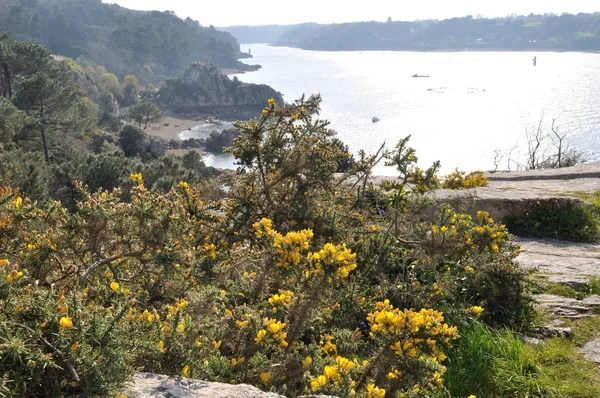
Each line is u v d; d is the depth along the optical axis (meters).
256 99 185.62
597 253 7.17
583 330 4.74
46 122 54.81
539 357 4.25
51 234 3.17
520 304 5.06
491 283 5.06
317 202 5.26
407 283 4.91
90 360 2.06
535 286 5.59
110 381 2.08
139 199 3.45
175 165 43.19
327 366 2.84
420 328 3.14
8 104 49.38
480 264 5.14
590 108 136.38
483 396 3.81
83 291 2.85
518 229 8.34
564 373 4.04
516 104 152.88
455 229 5.36
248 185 5.20
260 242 4.12
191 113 175.25
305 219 5.09
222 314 3.26
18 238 3.25
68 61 151.62
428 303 4.69
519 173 12.17
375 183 8.61
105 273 3.38
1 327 1.96
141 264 3.50
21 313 2.11
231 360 2.88
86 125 62.41
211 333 2.91
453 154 92.62
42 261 3.18
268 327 2.96
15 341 1.87
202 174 50.62
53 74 73.69
